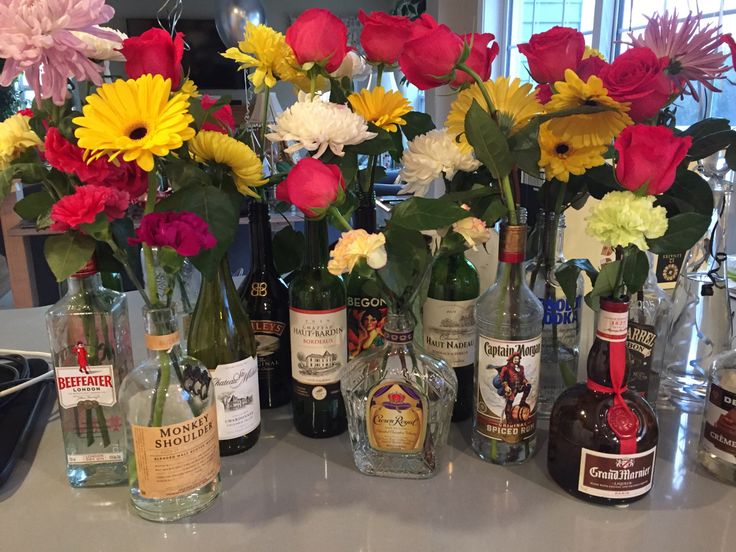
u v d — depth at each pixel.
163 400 0.60
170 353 0.61
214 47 5.95
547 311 0.78
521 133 0.60
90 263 0.63
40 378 0.86
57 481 0.71
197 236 0.50
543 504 0.65
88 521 0.63
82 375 0.66
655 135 0.54
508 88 0.62
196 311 0.74
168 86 0.53
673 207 0.69
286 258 0.89
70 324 0.65
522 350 0.68
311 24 0.64
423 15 0.63
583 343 0.86
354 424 0.70
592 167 0.63
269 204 0.85
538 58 0.63
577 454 0.64
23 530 0.62
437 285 0.77
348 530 0.61
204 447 0.63
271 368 0.86
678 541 0.59
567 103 0.58
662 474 0.70
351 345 0.83
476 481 0.69
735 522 0.62
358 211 0.77
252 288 0.84
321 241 0.73
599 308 0.63
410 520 0.63
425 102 3.32
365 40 0.69
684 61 0.66
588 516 0.63
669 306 0.84
